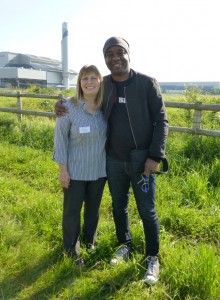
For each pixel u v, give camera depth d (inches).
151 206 105.1
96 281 104.7
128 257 115.3
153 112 100.5
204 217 140.3
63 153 105.4
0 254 114.8
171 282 100.7
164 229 131.7
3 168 212.7
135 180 103.7
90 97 103.0
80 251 117.3
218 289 96.7
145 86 98.3
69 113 103.3
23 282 104.0
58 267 108.2
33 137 279.4
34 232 131.2
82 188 109.8
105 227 133.3
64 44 3043.8
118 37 97.0
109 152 109.2
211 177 176.2
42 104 559.5
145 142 102.7
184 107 226.5
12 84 3029.0
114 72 97.0
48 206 149.8
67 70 3093.0
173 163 191.2
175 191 164.1
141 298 96.3
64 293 98.9
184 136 239.5
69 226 112.6
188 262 104.8
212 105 215.5
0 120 326.0
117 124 102.3
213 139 218.7
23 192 171.0
